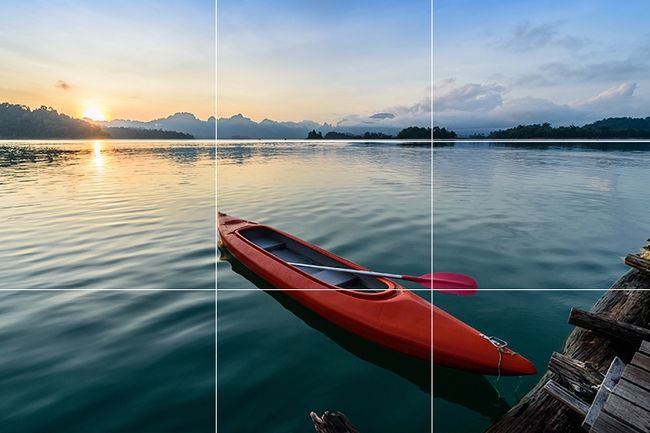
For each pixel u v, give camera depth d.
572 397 2.90
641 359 3.01
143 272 6.93
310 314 5.41
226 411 3.54
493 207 11.77
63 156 40.53
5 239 8.95
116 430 3.28
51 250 8.14
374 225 9.82
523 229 9.28
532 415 2.95
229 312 5.46
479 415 3.59
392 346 4.46
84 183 18.61
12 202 13.52
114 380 3.95
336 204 12.58
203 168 26.20
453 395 3.87
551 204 12.16
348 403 3.70
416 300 4.78
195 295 6.00
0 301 5.76
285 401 3.70
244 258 7.08
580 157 31.02
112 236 9.16
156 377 4.00
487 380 4.03
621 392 2.67
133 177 21.06
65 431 3.27
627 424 2.42
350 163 28.20
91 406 3.57
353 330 4.81
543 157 31.16
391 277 5.61
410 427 3.41
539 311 5.27
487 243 8.24
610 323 3.70
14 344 4.60
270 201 13.36
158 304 5.68
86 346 4.57
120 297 5.91
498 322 5.00
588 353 3.62
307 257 7.20
